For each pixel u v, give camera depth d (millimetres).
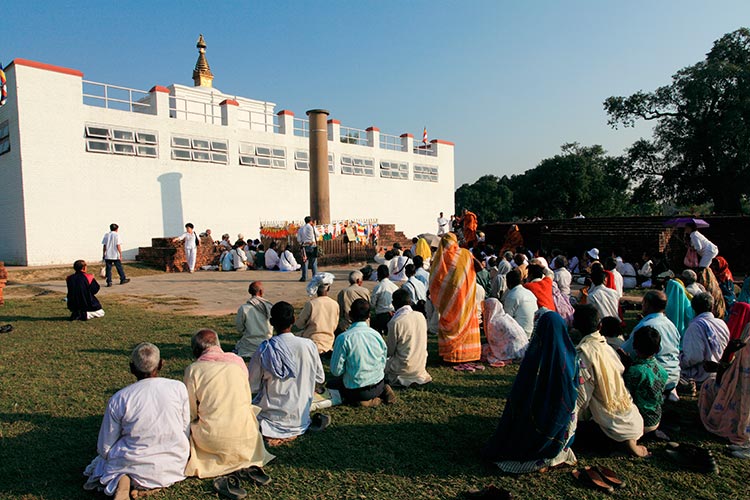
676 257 14734
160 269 16500
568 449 3533
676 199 30938
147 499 3020
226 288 12188
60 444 3760
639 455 3645
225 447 3312
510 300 6383
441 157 33438
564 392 3322
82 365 5676
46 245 16375
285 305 4113
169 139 19891
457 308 5945
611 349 3752
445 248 6066
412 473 3422
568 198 47969
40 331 7320
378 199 29188
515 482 3311
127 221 18578
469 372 5738
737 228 15812
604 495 3137
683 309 5793
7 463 3453
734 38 27688
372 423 4258
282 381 3967
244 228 22578
